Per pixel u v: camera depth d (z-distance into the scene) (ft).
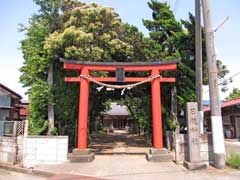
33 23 58.59
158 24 60.49
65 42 51.85
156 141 46.19
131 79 49.32
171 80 48.70
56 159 44.86
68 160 45.06
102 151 60.03
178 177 32.99
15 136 47.55
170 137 56.13
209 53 40.32
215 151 38.22
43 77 57.31
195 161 38.19
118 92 72.13
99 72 57.72
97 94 71.92
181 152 43.21
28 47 57.26
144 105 65.00
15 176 38.34
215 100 39.17
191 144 38.55
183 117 59.31
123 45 58.54
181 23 59.06
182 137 43.37
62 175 35.27
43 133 55.52
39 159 44.96
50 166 41.86
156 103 47.60
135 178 32.83
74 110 57.93
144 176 33.88
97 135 122.72
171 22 58.80
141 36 61.00
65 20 58.18
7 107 80.79
